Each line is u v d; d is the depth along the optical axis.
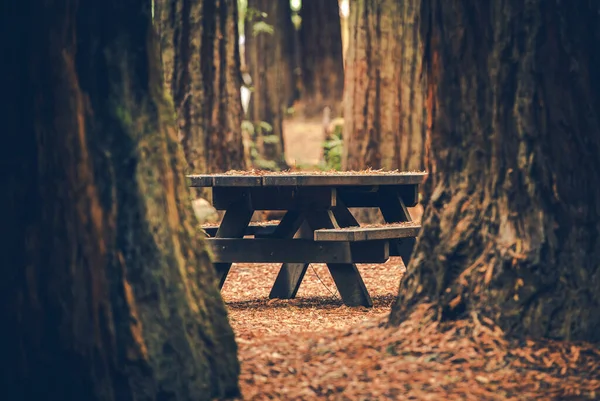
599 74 7.05
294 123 29.27
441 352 6.61
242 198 10.05
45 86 5.70
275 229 10.88
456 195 7.07
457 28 7.02
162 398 5.76
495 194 6.94
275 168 23.67
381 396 5.94
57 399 5.68
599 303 6.89
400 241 10.58
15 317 5.70
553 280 6.81
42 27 5.70
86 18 5.84
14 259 5.71
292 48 30.52
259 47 25.69
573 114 6.92
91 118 5.84
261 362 6.68
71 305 5.67
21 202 5.71
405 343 6.76
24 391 5.70
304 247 9.81
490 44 6.93
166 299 5.86
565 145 6.90
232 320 8.90
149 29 6.09
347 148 16.55
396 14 16.23
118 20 5.94
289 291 10.60
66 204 5.70
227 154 15.61
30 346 5.69
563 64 6.90
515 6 6.85
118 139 5.87
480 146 6.99
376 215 15.88
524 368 6.43
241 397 6.03
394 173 10.37
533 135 6.86
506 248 6.84
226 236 10.13
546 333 6.75
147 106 6.07
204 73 15.50
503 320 6.76
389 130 16.31
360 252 9.84
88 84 5.84
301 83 29.53
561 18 6.88
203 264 6.26
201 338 6.03
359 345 6.88
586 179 6.96
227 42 15.66
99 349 5.68
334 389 6.10
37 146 5.70
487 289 6.84
